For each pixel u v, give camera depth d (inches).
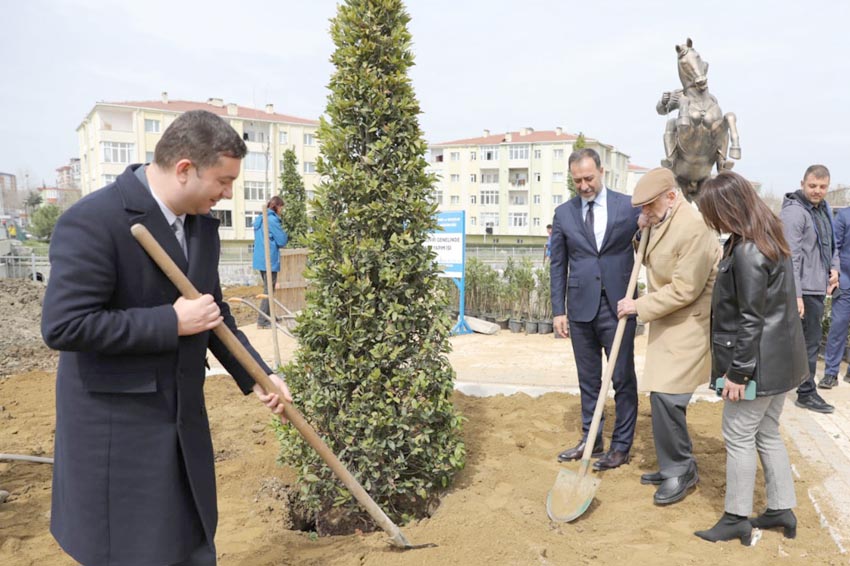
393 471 149.9
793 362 126.6
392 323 146.9
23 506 157.8
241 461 187.2
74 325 76.8
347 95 148.2
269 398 100.7
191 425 89.1
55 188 4938.5
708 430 205.5
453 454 158.1
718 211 127.0
